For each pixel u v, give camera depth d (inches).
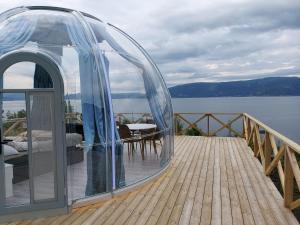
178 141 431.5
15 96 177.3
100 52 216.7
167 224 168.6
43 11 237.3
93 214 184.2
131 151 233.8
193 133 505.4
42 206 181.5
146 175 246.4
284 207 189.6
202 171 273.0
